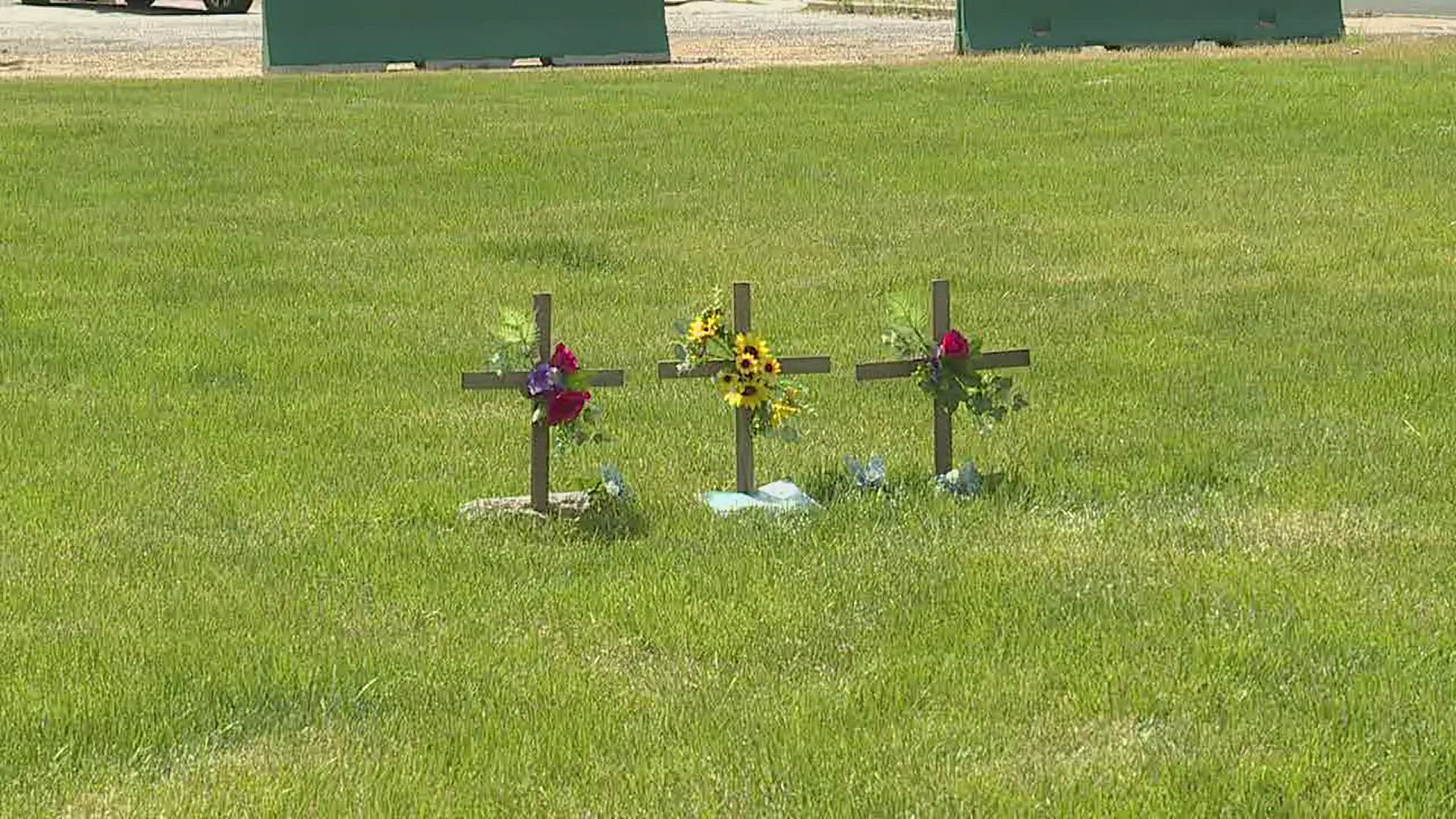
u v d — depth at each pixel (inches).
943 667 332.8
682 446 488.4
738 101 1168.2
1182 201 857.5
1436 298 655.1
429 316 648.4
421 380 563.5
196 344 603.2
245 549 402.9
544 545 404.2
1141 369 564.4
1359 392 533.6
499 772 294.8
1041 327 624.1
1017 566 385.1
